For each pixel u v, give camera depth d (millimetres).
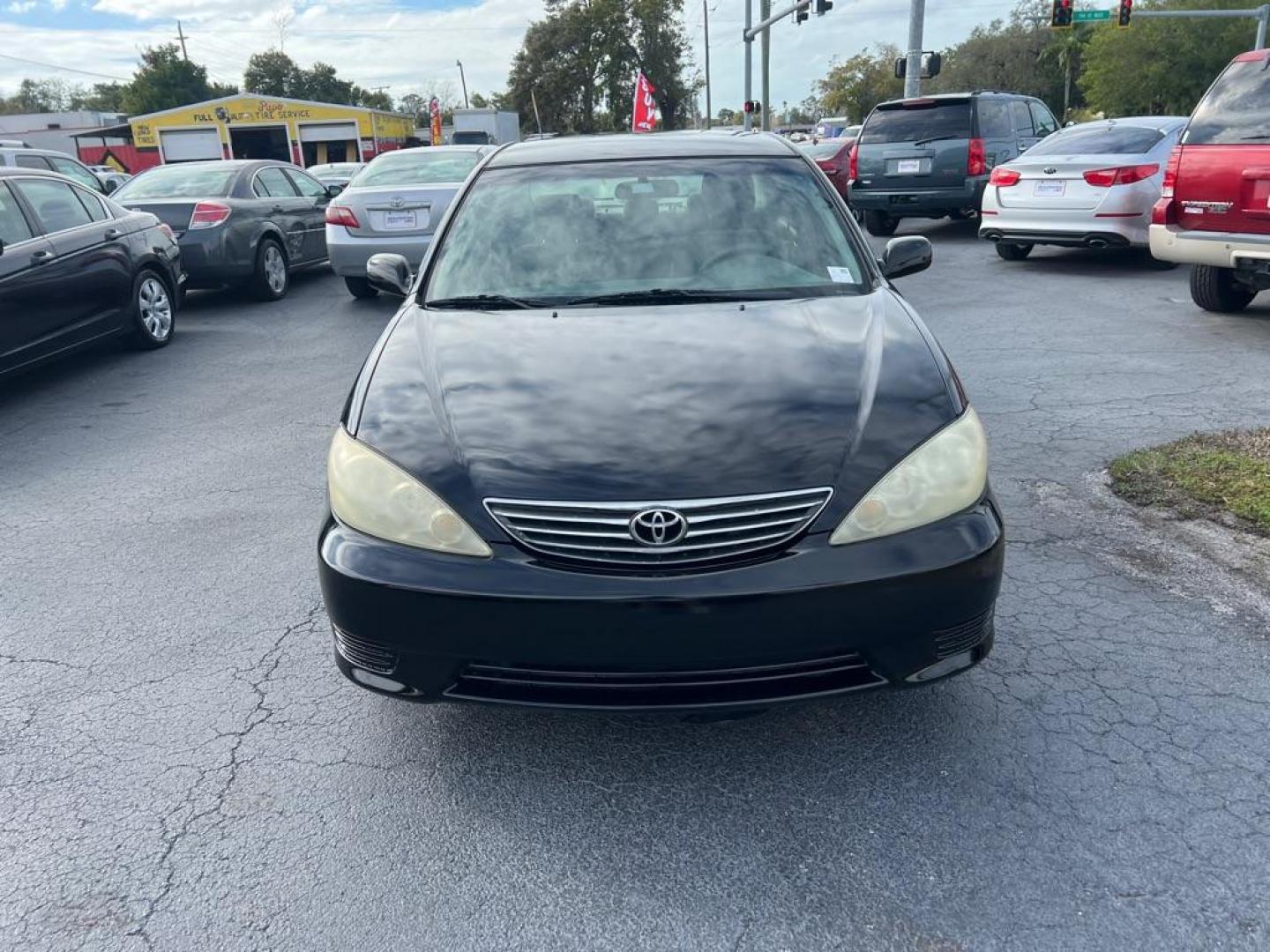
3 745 2955
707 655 2408
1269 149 6801
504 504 2482
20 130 61031
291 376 7449
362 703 3121
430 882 2375
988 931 2180
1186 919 2186
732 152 4227
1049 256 12164
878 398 2758
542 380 2887
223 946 2205
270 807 2654
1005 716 2934
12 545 4445
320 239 12211
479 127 46562
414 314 3512
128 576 4086
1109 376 6457
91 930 2256
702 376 2867
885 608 2436
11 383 7477
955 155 13461
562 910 2283
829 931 2197
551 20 63969
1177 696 2998
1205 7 48375
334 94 90812
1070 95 71750
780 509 2449
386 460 2635
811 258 3711
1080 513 4348
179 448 5766
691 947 2170
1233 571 3770
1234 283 7949
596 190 4023
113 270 7727
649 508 2422
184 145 50594
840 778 2693
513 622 2424
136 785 2756
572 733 2938
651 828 2537
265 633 3586
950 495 2559
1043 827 2480
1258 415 5520
